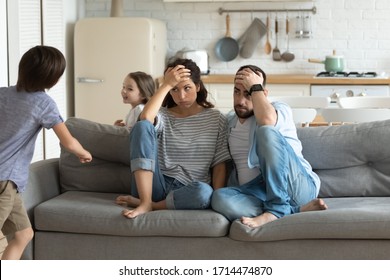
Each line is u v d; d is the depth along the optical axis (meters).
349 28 7.38
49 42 6.51
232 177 3.95
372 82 6.74
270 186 3.61
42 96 3.51
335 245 3.48
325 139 4.04
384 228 3.41
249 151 3.82
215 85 6.96
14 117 3.47
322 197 4.05
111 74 6.96
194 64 4.00
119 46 6.93
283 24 7.46
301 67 7.48
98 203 3.79
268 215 3.57
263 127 3.69
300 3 7.42
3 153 3.47
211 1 7.23
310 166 3.95
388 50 7.36
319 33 7.42
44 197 3.96
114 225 3.59
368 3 7.33
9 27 5.83
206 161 3.93
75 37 6.97
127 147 4.09
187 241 3.58
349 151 4.01
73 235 3.68
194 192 3.66
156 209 3.75
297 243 3.49
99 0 7.54
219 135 3.97
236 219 3.59
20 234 3.58
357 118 4.73
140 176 3.72
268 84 6.89
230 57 7.53
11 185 3.48
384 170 4.03
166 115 4.02
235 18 7.50
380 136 3.99
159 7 7.54
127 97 5.10
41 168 4.04
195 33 7.54
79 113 7.05
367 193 4.02
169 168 3.92
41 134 6.34
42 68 3.47
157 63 7.11
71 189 4.16
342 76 6.96
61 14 6.81
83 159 3.66
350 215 3.44
